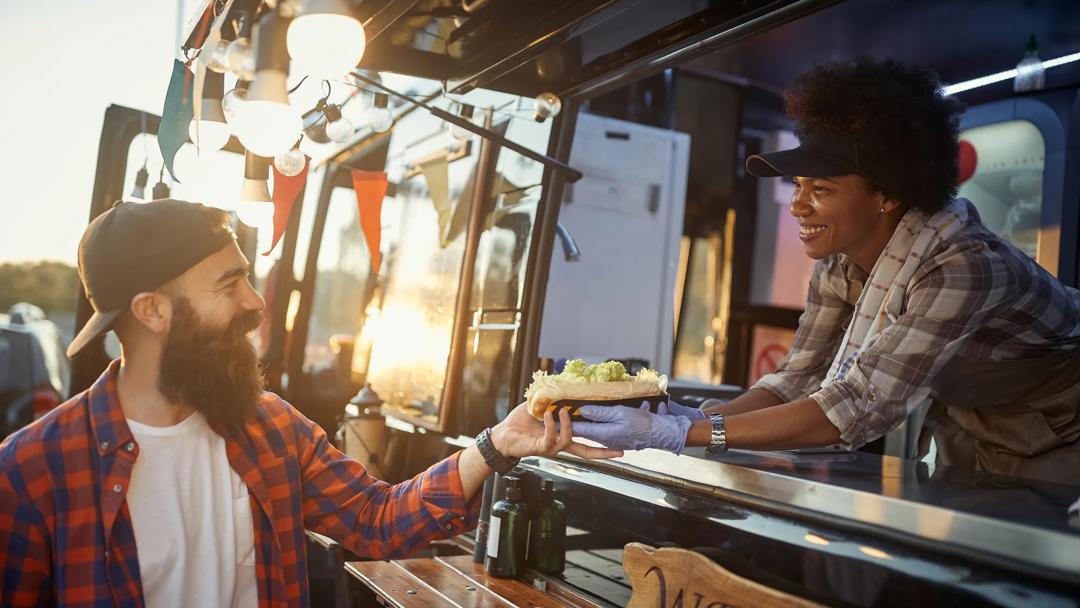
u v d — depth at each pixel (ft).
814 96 6.42
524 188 9.84
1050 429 6.82
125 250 4.97
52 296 44.60
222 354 5.19
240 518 5.49
